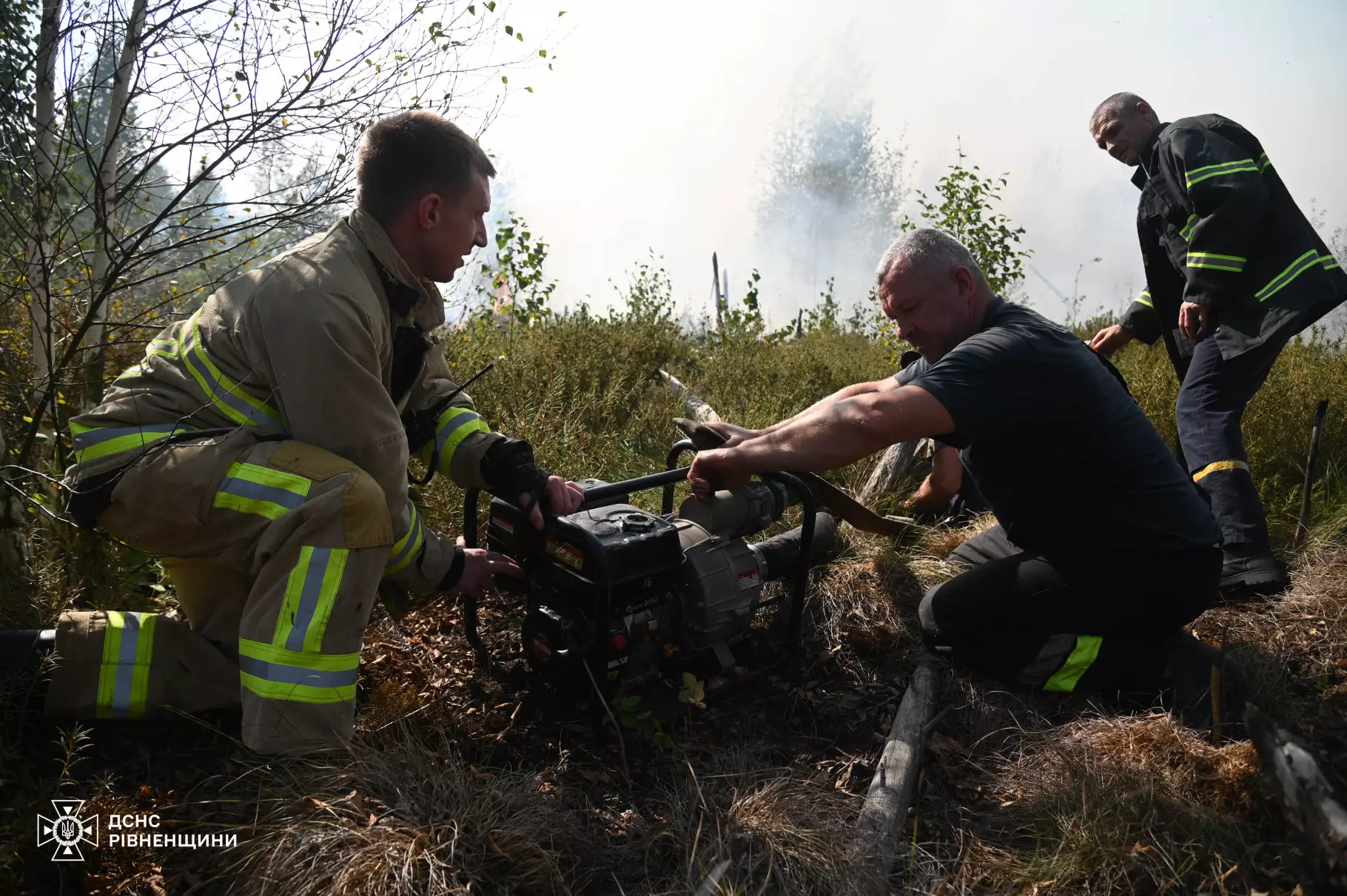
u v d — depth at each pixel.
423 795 1.95
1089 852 1.92
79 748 1.93
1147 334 4.05
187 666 2.20
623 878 1.92
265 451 2.06
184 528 2.07
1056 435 2.47
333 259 2.15
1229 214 3.29
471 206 2.30
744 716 2.57
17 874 1.74
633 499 3.74
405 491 2.22
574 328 6.09
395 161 2.18
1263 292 3.34
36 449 2.99
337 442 2.08
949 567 3.41
